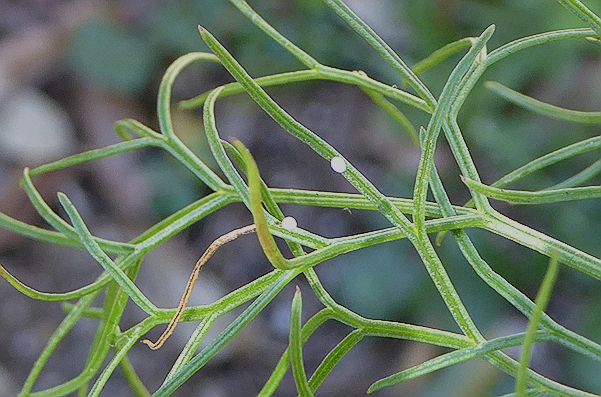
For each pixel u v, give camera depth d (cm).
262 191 13
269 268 34
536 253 30
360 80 14
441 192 13
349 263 31
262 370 31
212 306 13
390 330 13
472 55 13
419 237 13
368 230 33
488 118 31
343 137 36
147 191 35
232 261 34
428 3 34
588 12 13
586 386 28
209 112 13
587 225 29
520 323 29
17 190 35
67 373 31
